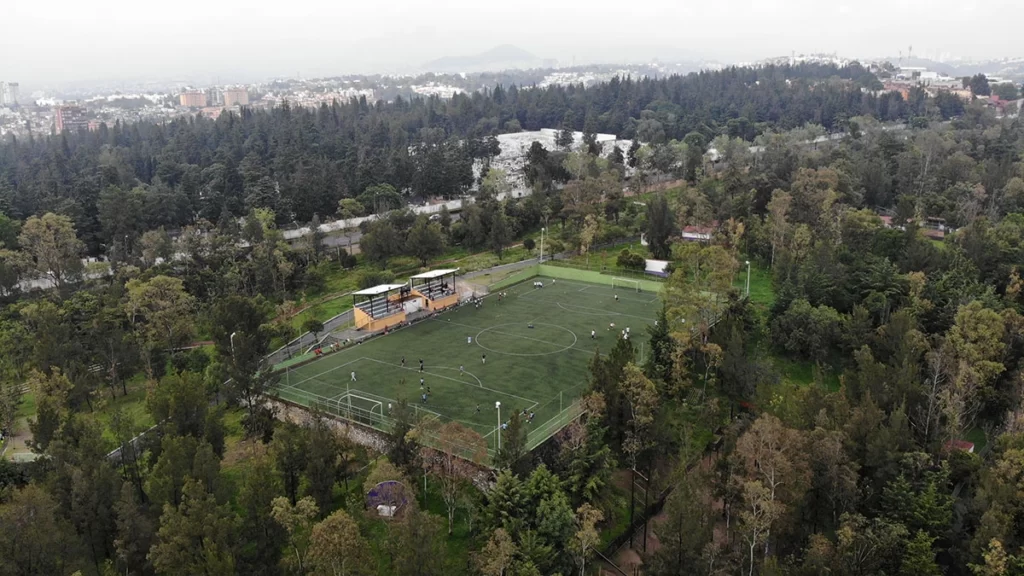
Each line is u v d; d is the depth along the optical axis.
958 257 140.50
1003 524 67.06
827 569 64.88
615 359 93.31
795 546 75.19
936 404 87.94
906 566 66.94
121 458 82.44
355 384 113.44
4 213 187.50
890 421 81.88
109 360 113.25
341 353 128.38
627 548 78.69
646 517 78.94
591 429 83.69
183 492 67.12
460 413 101.69
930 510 71.25
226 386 94.56
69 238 163.38
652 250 183.88
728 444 85.31
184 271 159.75
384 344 132.88
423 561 60.81
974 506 71.12
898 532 67.69
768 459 69.06
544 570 68.12
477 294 163.88
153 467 77.62
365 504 79.19
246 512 68.69
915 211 184.38
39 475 78.12
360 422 98.00
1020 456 72.75
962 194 198.38
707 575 65.88
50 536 62.16
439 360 123.81
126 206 189.12
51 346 109.75
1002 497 69.38
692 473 76.00
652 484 86.38
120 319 128.88
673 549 66.88
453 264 189.00
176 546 62.00
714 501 82.88
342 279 176.38
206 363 118.00
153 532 67.88
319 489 76.12
